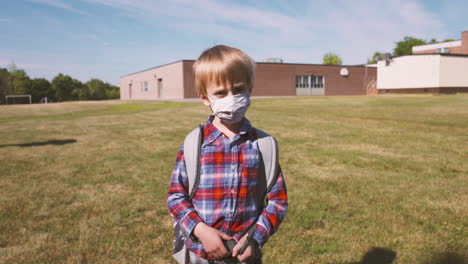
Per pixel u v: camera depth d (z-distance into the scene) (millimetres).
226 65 1181
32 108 27188
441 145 7797
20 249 2869
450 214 3654
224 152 1213
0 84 59562
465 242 3002
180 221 1190
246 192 1214
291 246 2943
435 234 3170
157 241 3033
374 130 10266
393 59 41125
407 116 14016
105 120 14852
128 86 56969
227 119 1186
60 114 20609
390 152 7074
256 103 24469
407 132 9812
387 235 3154
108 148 7734
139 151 7336
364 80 47875
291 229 3283
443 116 13711
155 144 8242
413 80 38812
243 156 1223
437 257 2748
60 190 4516
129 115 17359
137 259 2730
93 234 3158
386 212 3723
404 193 4375
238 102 1162
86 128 11820
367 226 3371
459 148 7438
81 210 3775
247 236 1158
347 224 3410
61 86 71875
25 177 5191
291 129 10617
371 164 6016
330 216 3619
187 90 36875
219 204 1198
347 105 21328
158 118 15344
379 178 5105
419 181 4938
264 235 1169
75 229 3273
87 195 4312
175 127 11750
